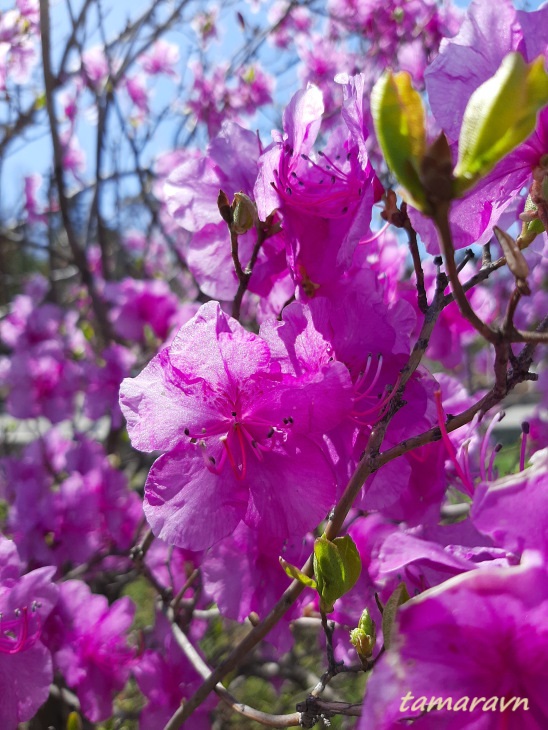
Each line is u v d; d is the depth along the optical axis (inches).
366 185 4.3
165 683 7.8
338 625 5.8
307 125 4.7
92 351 17.2
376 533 5.3
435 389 4.6
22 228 22.5
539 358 10.5
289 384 4.2
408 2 18.1
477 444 5.6
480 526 2.8
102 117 15.2
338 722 9.2
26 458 13.1
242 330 4.2
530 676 2.7
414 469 5.2
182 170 5.4
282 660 11.8
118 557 11.9
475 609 2.7
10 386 14.9
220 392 4.3
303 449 4.3
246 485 4.3
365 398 4.4
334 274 4.5
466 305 2.9
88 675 8.1
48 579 5.6
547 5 3.8
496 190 3.9
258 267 5.1
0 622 5.4
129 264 20.5
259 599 5.0
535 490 2.8
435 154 2.6
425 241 4.0
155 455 14.7
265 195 4.7
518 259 2.9
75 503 10.7
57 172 14.5
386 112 2.6
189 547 4.2
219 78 20.1
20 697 5.4
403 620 2.7
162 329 14.3
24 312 16.2
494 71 3.8
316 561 3.9
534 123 2.5
